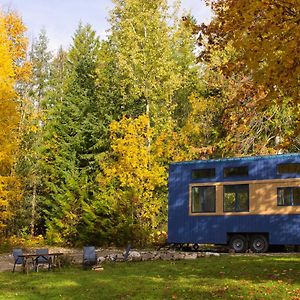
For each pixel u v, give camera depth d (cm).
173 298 912
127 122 2619
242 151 2698
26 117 3494
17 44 2980
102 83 3381
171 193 2172
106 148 3300
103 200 2756
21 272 1413
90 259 1509
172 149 2653
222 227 2020
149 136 2527
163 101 2836
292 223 1878
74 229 2878
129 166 2506
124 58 2634
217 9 991
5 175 2498
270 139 2709
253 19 905
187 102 3291
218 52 2180
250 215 1967
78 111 3431
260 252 1953
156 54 2620
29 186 3488
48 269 1467
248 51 930
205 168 2108
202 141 2797
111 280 1170
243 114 2467
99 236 2747
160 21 2634
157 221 2703
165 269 1377
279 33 898
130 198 2558
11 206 3181
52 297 955
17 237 3222
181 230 2117
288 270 1245
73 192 3050
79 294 982
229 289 980
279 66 914
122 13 2702
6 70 2214
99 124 3294
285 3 876
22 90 3853
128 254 1759
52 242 2995
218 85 2739
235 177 2030
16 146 2261
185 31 2677
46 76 4403
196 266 1419
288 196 1905
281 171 1933
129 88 2891
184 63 3291
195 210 2098
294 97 956
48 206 3466
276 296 895
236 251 2002
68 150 3388
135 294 968
